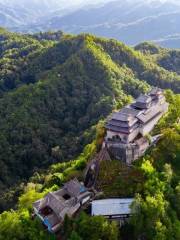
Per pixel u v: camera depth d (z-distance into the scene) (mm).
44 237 107938
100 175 124188
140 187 117188
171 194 118000
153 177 119188
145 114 140125
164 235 106312
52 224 109500
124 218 111938
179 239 109062
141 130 135625
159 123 145625
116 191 118625
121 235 109188
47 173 178875
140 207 109500
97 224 104750
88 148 148000
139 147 129000
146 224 108312
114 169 124250
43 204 115125
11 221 113625
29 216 114750
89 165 129500
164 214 110688
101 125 154250
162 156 131875
